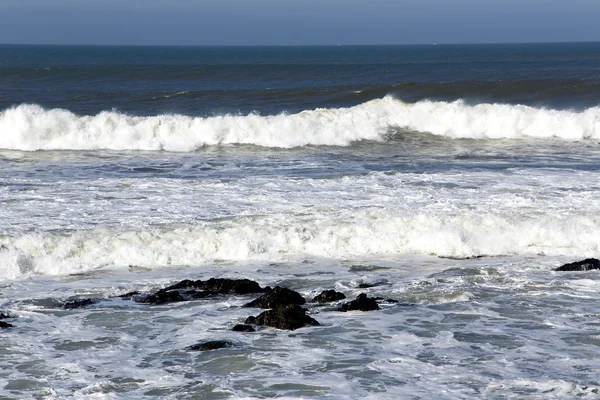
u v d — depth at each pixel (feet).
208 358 61.82
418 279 84.84
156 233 95.25
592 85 260.01
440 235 96.78
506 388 55.98
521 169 139.95
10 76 372.38
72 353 63.05
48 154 159.02
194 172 138.51
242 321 71.20
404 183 125.80
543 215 104.17
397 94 255.29
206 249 93.30
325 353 62.95
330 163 148.77
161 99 255.09
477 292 79.97
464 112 190.08
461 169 140.87
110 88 317.01
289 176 133.28
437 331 68.23
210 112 226.58
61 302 76.59
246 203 111.34
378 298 77.05
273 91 266.36
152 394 55.16
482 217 102.47
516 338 66.49
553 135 186.80
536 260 92.99
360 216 103.60
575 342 65.62
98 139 169.27
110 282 83.76
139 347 64.54
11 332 67.77
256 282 81.10
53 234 94.43
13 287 81.71
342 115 187.73
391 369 59.57
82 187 121.80
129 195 116.26
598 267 88.69
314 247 95.25
